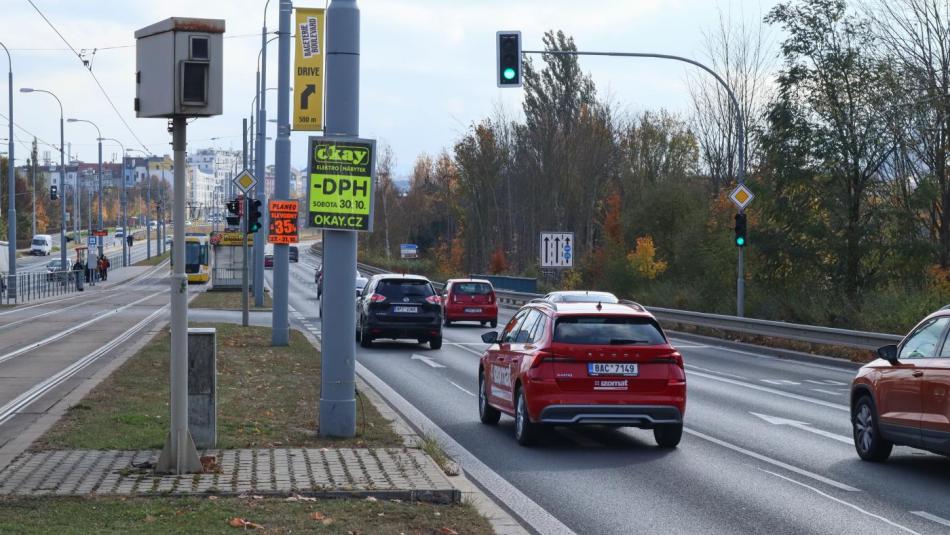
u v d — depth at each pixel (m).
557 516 8.99
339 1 11.76
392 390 18.70
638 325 12.98
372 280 29.66
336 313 11.82
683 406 12.73
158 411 13.32
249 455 10.39
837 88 32.88
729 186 53.97
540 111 74.25
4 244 67.69
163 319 36.56
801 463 11.79
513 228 80.19
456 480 9.95
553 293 26.75
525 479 10.73
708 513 9.13
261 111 42.94
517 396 13.20
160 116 9.04
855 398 12.26
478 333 35.22
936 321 11.26
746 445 13.07
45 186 160.75
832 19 32.88
